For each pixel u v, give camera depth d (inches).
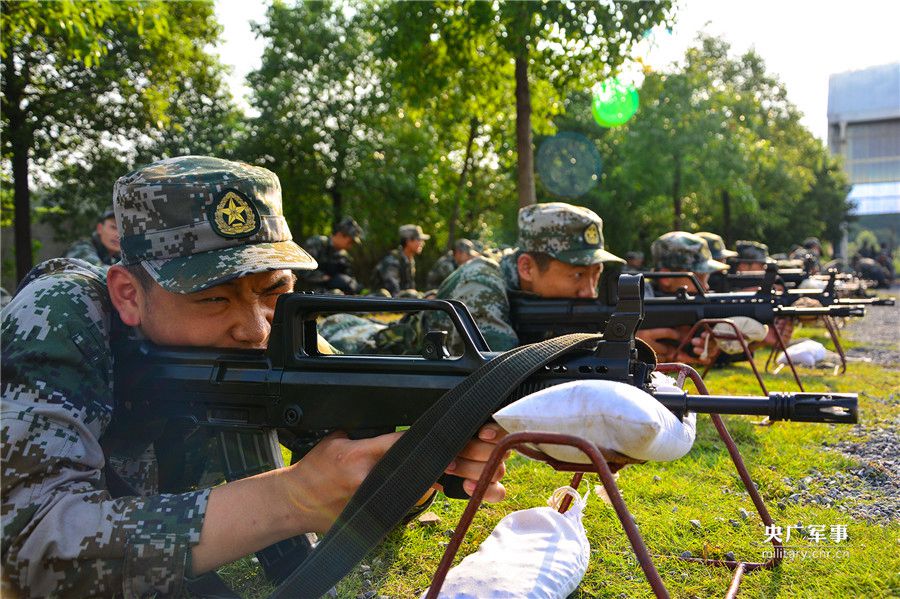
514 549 92.0
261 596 97.0
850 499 137.9
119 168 778.8
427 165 1122.0
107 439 85.0
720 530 119.7
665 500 135.1
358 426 76.7
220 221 79.1
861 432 189.8
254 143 1066.7
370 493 67.1
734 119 1039.0
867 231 2145.7
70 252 280.7
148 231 79.0
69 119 669.9
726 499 136.1
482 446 66.8
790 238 1620.3
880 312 714.8
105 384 78.2
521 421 60.6
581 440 57.3
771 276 204.2
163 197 78.4
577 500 103.8
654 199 1122.7
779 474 152.7
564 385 60.1
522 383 67.5
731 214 1280.8
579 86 415.8
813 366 297.9
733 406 62.9
